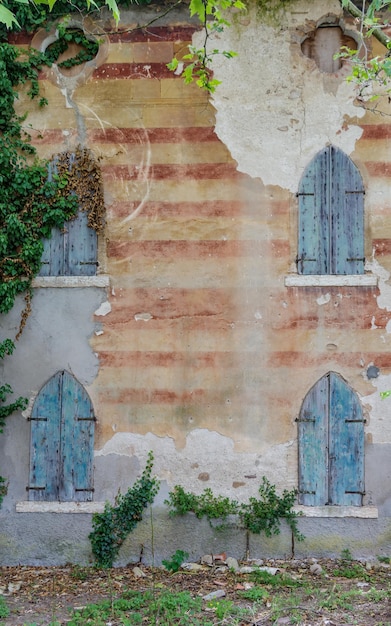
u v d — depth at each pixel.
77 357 8.19
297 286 8.09
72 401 8.15
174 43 8.32
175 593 6.77
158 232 8.22
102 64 8.34
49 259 8.30
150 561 7.93
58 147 8.33
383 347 8.02
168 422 8.08
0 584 7.35
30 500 8.09
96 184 8.27
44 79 8.36
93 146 8.31
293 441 8.01
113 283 8.20
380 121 8.16
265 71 8.26
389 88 8.14
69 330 8.21
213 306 8.14
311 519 7.91
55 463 8.11
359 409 7.99
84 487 8.07
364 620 5.96
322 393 8.02
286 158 8.20
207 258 8.17
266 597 6.62
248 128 8.23
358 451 7.96
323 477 7.96
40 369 8.20
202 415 8.06
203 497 7.97
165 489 8.03
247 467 8.00
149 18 8.35
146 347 8.14
